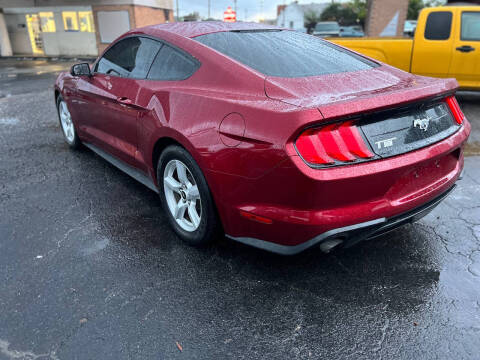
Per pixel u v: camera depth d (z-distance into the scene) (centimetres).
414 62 668
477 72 636
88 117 388
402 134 212
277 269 249
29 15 2100
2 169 412
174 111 252
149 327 202
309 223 198
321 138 192
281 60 256
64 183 377
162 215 318
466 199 344
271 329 201
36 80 1144
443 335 197
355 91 220
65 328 200
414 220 238
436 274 244
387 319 208
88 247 271
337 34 2453
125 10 1823
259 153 200
